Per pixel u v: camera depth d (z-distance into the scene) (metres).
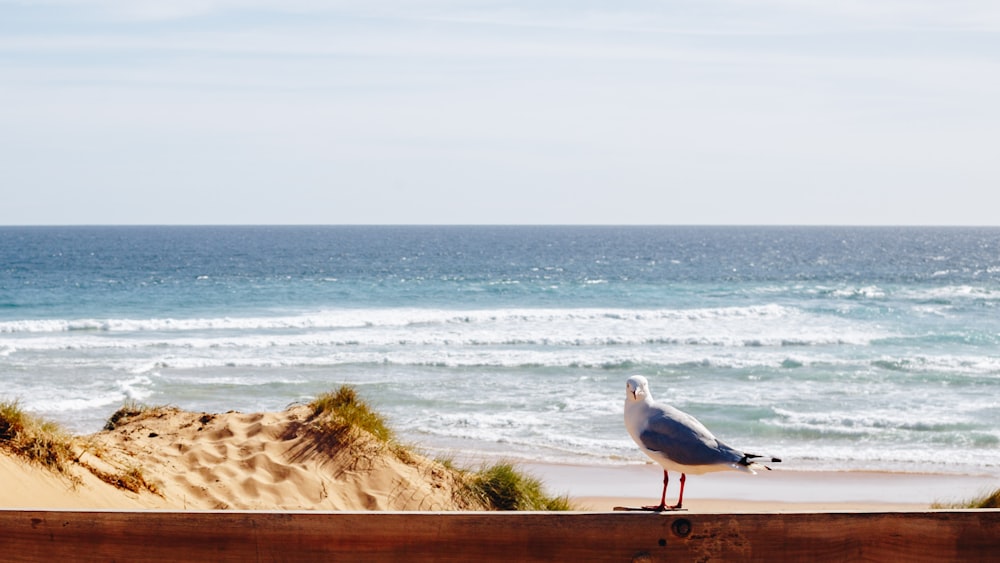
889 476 14.42
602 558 2.72
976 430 17.44
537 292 52.97
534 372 24.16
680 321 36.84
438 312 39.03
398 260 100.00
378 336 31.09
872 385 22.45
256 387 21.55
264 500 8.07
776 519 2.71
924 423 17.73
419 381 22.62
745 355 26.97
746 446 16.28
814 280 67.56
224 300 47.00
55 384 21.52
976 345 30.08
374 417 9.92
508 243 158.25
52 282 59.84
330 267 84.81
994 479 14.27
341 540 2.73
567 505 10.08
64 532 2.73
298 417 9.65
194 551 2.73
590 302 47.09
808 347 29.77
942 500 12.88
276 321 34.91
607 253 119.25
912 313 40.31
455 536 2.73
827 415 18.48
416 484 8.87
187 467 8.52
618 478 13.99
